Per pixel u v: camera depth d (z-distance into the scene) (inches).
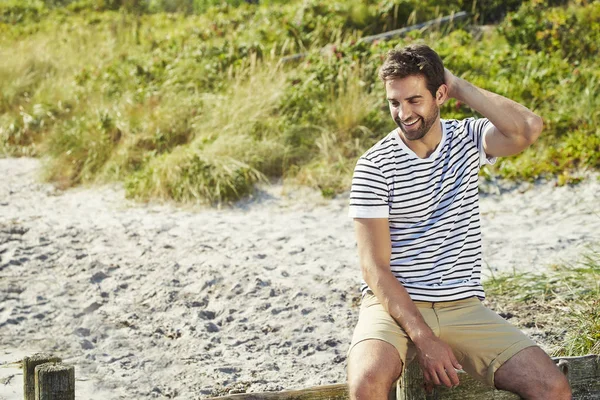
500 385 138.5
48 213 382.3
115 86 534.6
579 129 400.2
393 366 134.4
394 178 144.1
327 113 442.6
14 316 258.5
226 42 550.6
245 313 256.4
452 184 146.3
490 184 378.6
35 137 514.0
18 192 423.2
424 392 138.3
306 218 364.2
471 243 148.0
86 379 215.5
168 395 206.5
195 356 228.8
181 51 570.9
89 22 829.2
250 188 398.9
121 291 279.1
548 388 133.7
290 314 253.6
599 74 440.8
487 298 252.8
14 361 224.7
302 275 285.7
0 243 328.8
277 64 490.3
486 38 538.6
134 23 735.1
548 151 390.3
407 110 141.9
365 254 142.3
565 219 334.3
